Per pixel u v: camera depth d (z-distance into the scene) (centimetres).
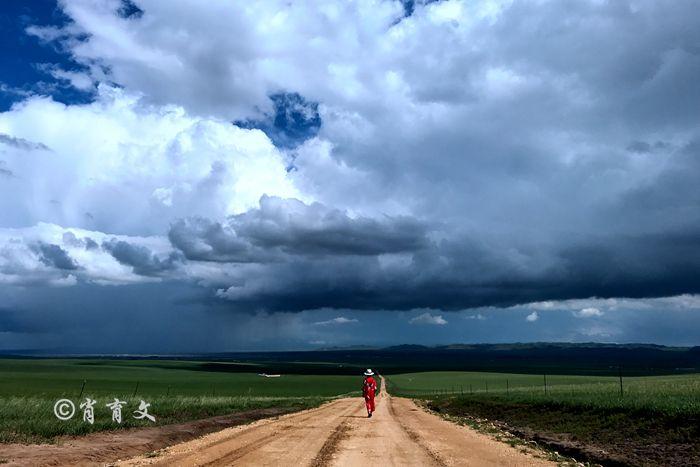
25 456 1402
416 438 2234
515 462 1664
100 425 2059
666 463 1677
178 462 1480
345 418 3266
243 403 4116
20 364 19750
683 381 5178
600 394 3609
